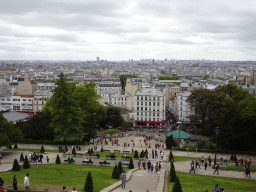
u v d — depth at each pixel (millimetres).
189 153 111375
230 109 121062
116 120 184250
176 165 86500
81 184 54094
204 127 159500
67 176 60438
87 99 143875
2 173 61688
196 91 160750
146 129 195500
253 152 107375
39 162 80312
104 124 184875
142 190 52906
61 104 116312
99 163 81625
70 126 116688
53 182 54344
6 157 89062
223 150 111062
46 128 124125
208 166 85500
